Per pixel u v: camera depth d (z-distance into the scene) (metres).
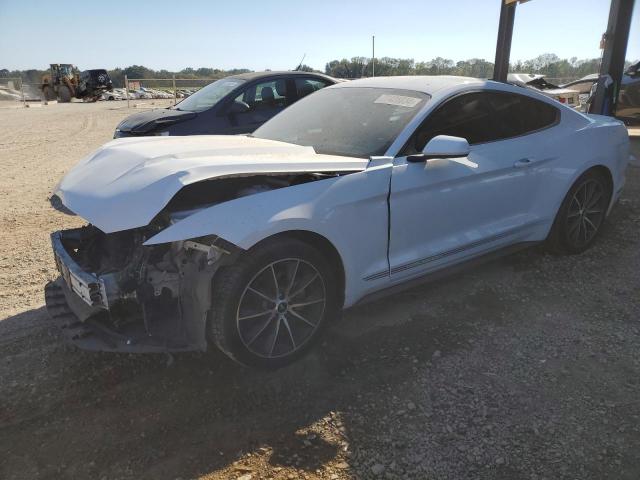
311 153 3.33
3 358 3.17
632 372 3.00
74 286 2.88
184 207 2.92
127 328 2.88
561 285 4.12
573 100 11.76
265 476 2.30
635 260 4.59
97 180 3.00
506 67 10.60
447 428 2.58
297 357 3.06
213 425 2.62
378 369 3.06
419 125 3.45
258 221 2.69
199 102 7.71
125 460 2.39
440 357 3.17
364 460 2.39
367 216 3.12
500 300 3.88
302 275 2.97
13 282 4.26
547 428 2.57
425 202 3.39
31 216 6.14
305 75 8.06
